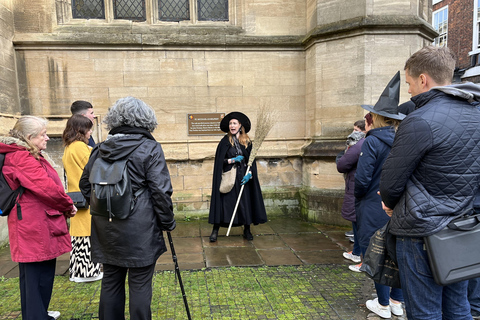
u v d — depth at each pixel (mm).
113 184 1646
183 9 5035
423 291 1424
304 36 5078
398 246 1506
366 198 2293
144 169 1733
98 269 2928
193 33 4918
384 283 1700
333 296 2641
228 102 5055
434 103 1392
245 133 4148
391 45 4316
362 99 4344
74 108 3123
